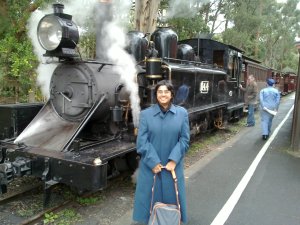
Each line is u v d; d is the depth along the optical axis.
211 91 9.34
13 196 4.86
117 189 5.46
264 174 6.48
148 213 3.61
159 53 6.90
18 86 9.42
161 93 3.46
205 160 7.43
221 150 8.50
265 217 4.61
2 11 7.47
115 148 4.96
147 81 5.77
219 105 10.04
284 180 6.15
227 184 5.87
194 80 7.80
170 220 3.31
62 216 4.39
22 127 5.46
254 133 11.18
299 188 5.75
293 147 8.47
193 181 5.99
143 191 3.61
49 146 4.70
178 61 7.42
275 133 11.11
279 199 5.25
